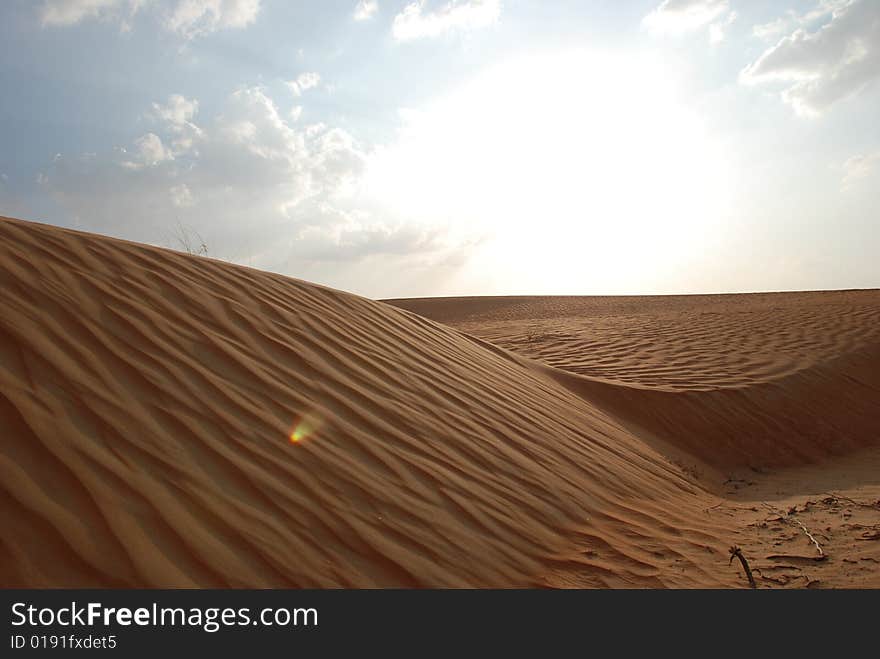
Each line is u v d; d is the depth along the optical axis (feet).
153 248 18.84
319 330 18.45
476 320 98.32
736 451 26.35
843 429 29.63
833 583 11.41
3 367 10.31
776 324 50.49
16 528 7.61
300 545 9.47
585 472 17.06
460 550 10.96
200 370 13.09
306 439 12.34
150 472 9.51
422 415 15.89
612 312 95.25
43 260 14.64
